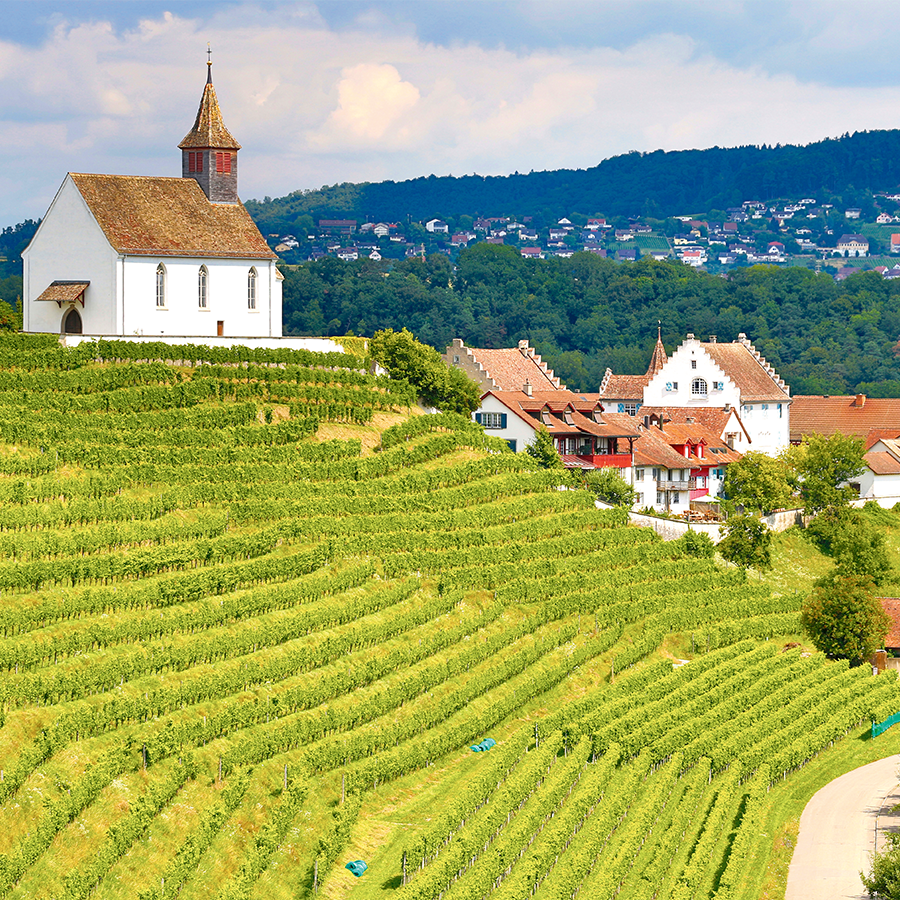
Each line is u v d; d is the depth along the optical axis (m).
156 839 71.75
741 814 89.94
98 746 75.88
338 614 99.44
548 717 96.12
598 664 112.00
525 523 126.69
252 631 91.44
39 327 132.25
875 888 74.94
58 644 81.94
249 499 110.25
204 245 133.38
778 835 88.31
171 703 81.69
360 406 134.12
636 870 78.56
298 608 98.38
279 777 81.31
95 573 91.12
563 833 78.81
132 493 104.81
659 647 120.25
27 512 94.94
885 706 110.81
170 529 100.94
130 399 115.69
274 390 129.00
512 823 78.81
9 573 86.00
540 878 75.12
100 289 128.38
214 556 100.00
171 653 85.44
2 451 102.38
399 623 102.38
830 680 113.94
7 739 73.31
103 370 117.88
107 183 132.00
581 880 75.88
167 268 130.50
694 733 98.62
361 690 93.31
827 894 79.38
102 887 67.12
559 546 126.44
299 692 87.88
